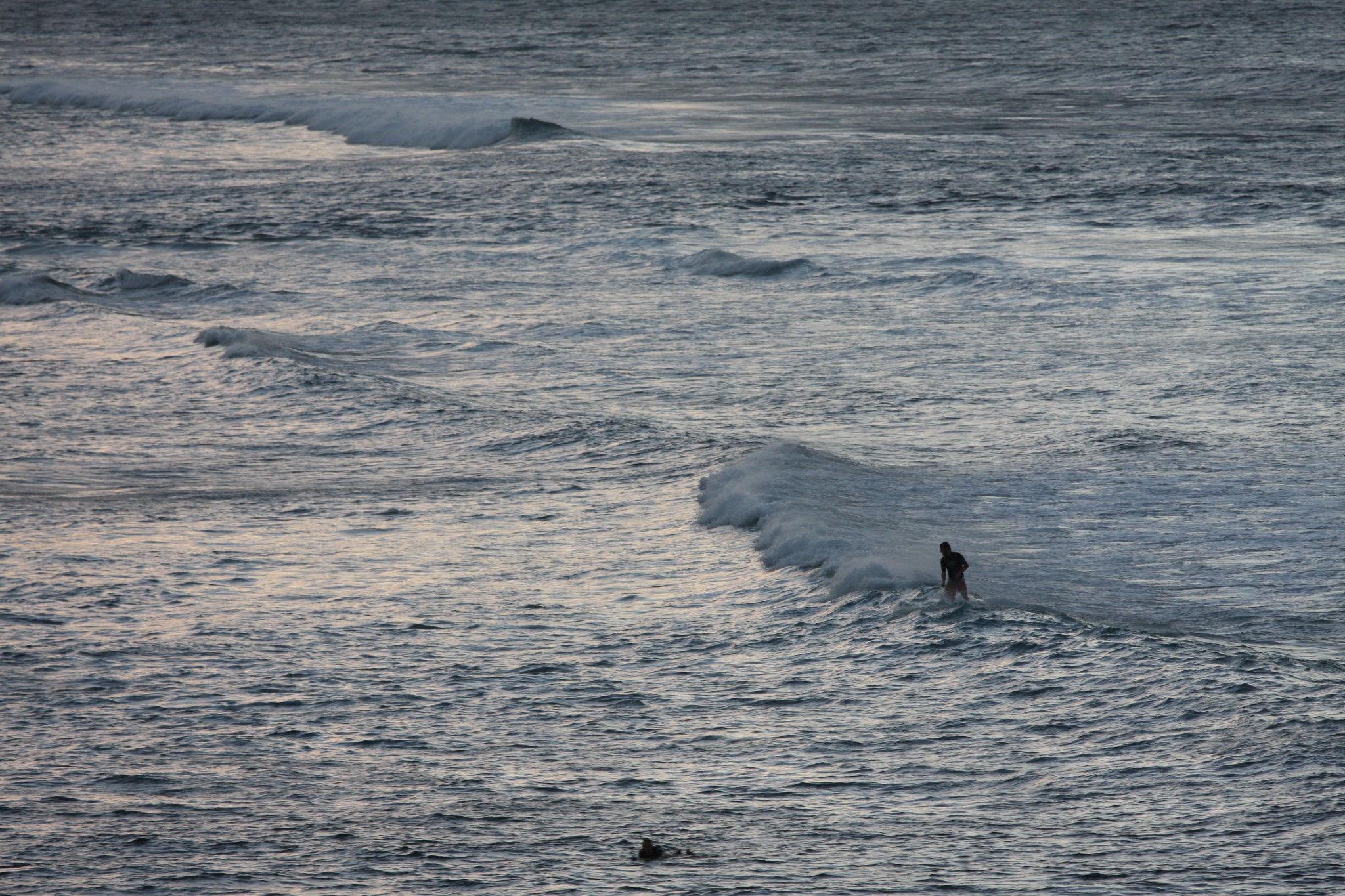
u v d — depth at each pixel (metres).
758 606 59.28
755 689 51.16
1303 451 80.06
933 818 40.59
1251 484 73.81
